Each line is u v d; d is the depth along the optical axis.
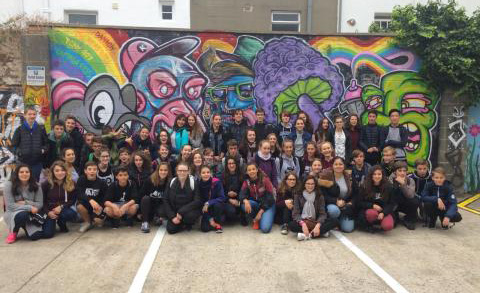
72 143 6.41
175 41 7.37
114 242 4.99
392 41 7.51
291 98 7.59
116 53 7.29
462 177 7.71
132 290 3.66
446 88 7.50
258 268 4.18
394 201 5.51
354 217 5.58
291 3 12.36
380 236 5.30
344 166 5.62
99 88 7.31
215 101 7.49
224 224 5.86
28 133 6.00
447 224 5.46
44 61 7.12
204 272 4.07
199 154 5.72
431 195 5.68
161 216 5.55
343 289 3.70
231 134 6.82
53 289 3.67
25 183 5.09
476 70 7.08
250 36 7.46
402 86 7.64
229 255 4.55
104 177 5.61
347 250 4.74
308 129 6.81
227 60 7.47
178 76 7.42
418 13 7.44
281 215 5.84
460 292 3.66
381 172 5.42
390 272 4.09
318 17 12.44
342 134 6.59
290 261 4.38
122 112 7.37
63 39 7.21
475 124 7.76
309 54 7.55
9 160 7.39
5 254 4.55
